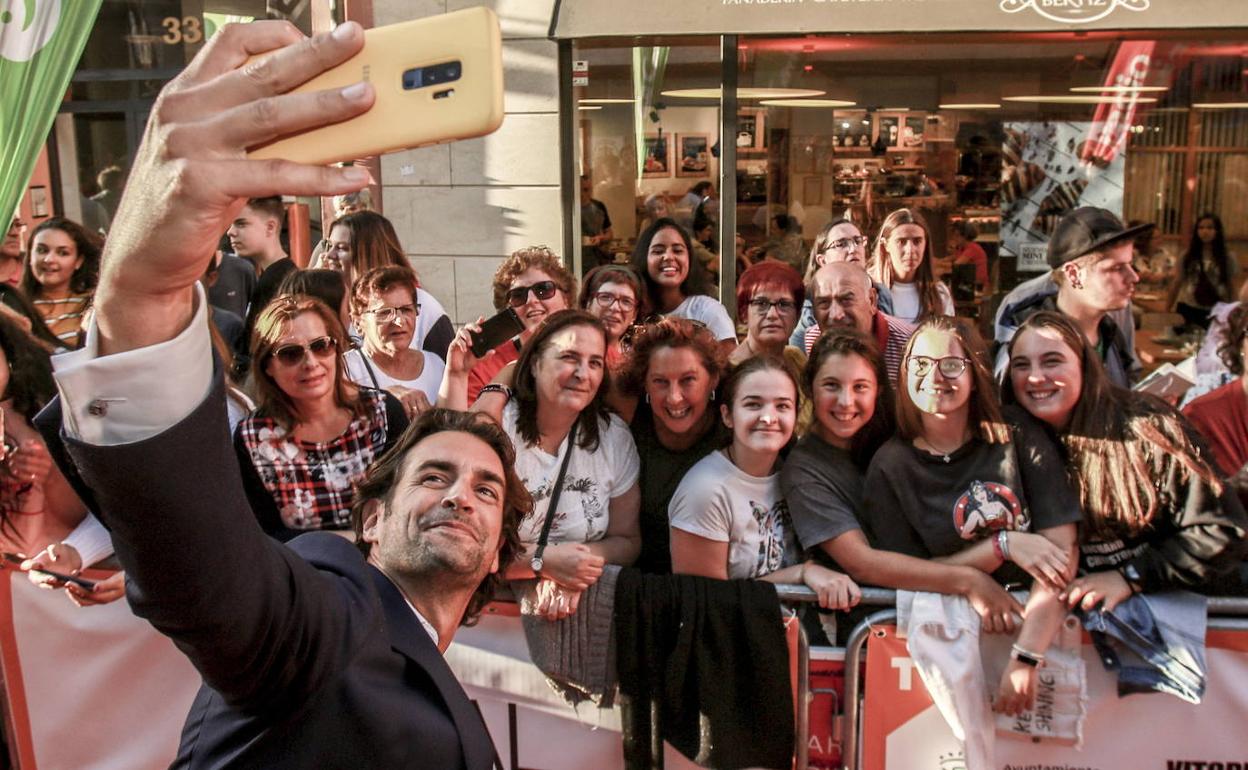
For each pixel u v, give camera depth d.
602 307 4.27
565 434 3.26
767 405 3.04
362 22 7.61
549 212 7.86
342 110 1.03
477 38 1.08
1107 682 2.94
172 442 1.14
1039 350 3.04
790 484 3.18
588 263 7.93
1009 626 2.95
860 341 3.21
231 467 1.23
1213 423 3.63
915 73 7.43
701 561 3.08
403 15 7.70
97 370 1.11
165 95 1.05
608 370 3.44
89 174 9.60
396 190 8.01
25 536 3.31
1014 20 6.66
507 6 7.60
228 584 1.25
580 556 3.02
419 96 1.08
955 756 3.02
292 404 3.22
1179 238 7.59
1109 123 7.45
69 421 1.13
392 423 3.36
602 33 6.96
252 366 3.22
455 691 1.67
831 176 7.59
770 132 7.53
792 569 3.16
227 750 1.50
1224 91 7.34
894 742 3.04
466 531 1.83
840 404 3.15
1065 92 7.43
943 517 3.02
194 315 1.16
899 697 3.03
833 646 3.14
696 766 3.11
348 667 1.52
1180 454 2.89
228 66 1.11
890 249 5.94
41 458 3.28
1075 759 2.97
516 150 7.80
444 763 1.60
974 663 2.94
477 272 8.02
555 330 3.20
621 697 3.06
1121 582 2.91
